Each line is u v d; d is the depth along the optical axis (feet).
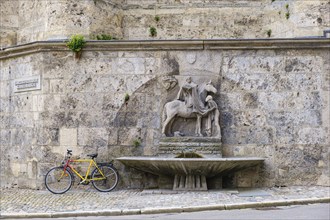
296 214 35.60
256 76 49.39
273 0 55.72
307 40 48.60
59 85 50.01
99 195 45.83
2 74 54.65
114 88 49.90
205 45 49.44
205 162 45.01
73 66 50.03
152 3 57.00
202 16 56.70
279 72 49.19
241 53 49.52
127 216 37.19
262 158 47.83
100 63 50.01
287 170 48.91
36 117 50.75
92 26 52.80
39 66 50.57
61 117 49.85
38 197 45.37
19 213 37.91
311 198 41.55
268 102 49.21
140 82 49.85
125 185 49.62
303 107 48.96
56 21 52.26
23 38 56.54
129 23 56.85
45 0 53.42
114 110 49.80
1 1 57.41
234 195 43.91
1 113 54.60
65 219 36.70
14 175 52.75
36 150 50.49
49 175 49.03
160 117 49.93
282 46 48.96
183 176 47.34
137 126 49.96
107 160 49.52
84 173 49.03
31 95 51.39
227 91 49.65
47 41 49.70
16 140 52.80
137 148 49.93
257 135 49.21
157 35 56.65
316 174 48.73
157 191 46.96
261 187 48.70
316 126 48.83
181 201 41.34
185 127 49.83
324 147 48.78
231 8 56.65
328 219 33.30
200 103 49.19
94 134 49.65
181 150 48.75
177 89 49.88
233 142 49.44
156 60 49.88
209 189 47.80
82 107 49.83
